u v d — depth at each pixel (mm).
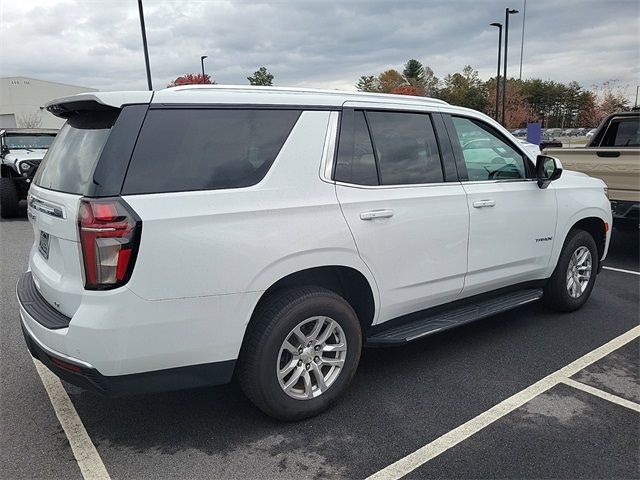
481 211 3916
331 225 3070
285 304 2953
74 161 2811
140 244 2504
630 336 4445
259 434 3045
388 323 3576
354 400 3412
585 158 6980
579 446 2900
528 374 3771
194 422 3178
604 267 6793
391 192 3400
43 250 3146
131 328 2533
